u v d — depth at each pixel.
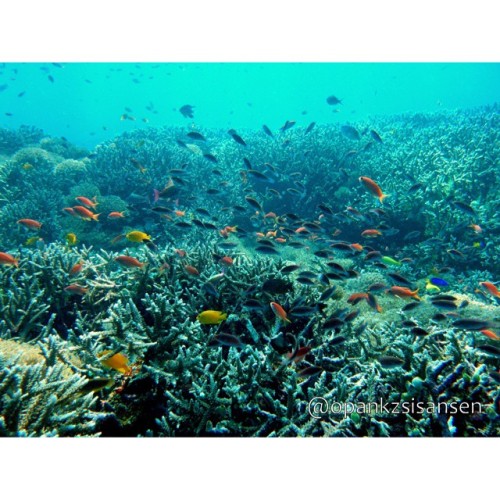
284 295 5.05
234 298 5.01
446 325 4.72
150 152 12.85
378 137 8.28
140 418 3.44
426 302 5.56
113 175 11.60
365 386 3.44
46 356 3.44
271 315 4.65
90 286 5.28
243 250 9.27
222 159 13.20
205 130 22.14
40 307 4.71
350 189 10.72
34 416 2.66
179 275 5.38
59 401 2.85
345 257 9.02
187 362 3.61
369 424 3.17
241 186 11.49
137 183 11.44
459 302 5.59
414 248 9.09
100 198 10.24
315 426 3.16
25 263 5.43
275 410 3.26
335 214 9.10
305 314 4.20
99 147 14.70
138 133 18.06
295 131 15.73
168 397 3.43
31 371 2.73
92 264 6.01
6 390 2.55
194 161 12.99
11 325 4.50
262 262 5.87
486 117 16.83
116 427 3.31
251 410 3.27
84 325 4.85
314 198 10.96
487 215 9.20
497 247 8.51
